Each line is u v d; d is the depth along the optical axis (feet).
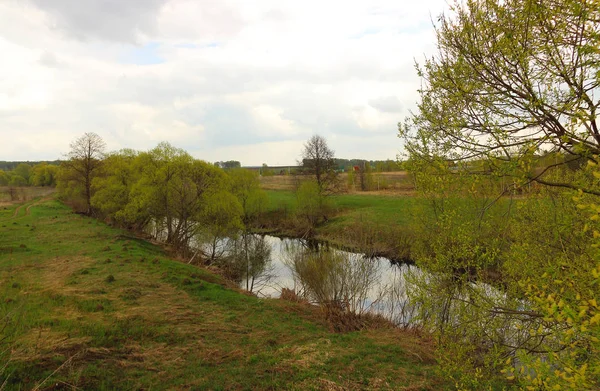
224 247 98.89
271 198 199.31
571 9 11.91
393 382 31.68
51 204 167.73
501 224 29.91
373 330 46.32
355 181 228.63
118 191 112.57
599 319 9.20
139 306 44.52
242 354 35.47
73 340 31.63
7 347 27.96
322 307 52.90
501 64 14.06
